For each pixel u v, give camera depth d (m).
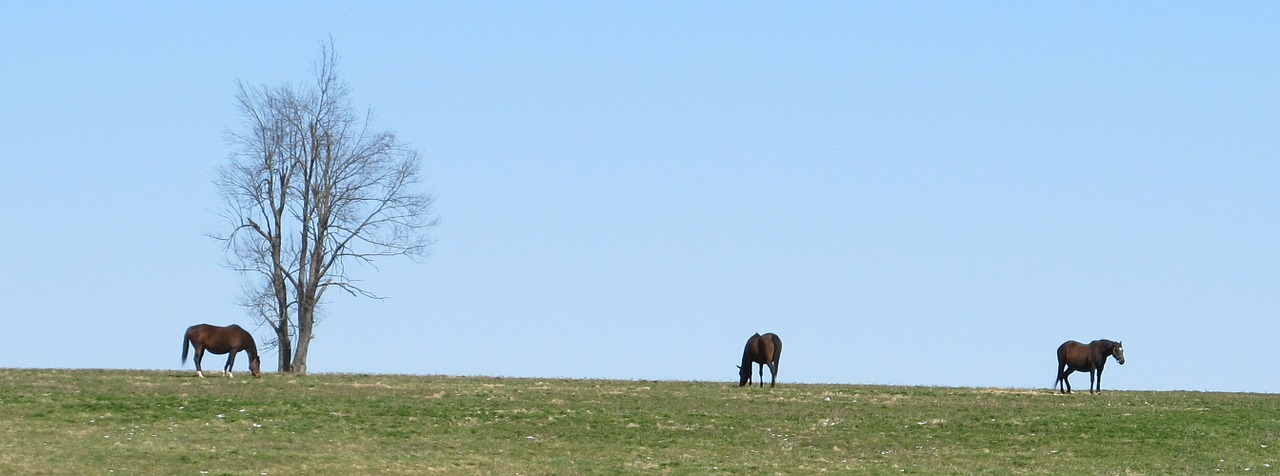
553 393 39.59
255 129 51.06
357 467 29.08
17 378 39.66
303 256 50.75
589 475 28.89
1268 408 38.47
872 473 29.59
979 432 34.28
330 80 51.66
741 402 38.25
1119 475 29.80
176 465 28.67
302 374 44.34
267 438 31.77
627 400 38.19
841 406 37.81
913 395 40.50
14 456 28.69
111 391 37.22
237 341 41.75
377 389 39.47
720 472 29.44
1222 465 31.02
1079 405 38.66
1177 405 38.91
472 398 38.06
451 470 29.12
